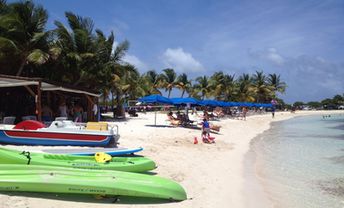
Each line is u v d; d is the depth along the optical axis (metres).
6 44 23.70
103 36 31.84
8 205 6.21
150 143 15.35
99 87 31.81
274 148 19.67
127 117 36.53
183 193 7.73
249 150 18.05
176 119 25.89
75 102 27.95
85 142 12.74
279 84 92.88
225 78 76.25
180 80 71.25
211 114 38.84
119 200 7.14
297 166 13.66
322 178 11.52
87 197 7.11
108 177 7.45
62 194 7.10
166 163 11.54
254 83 86.00
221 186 9.49
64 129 12.72
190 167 11.48
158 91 69.19
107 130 13.49
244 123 40.03
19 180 6.86
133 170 9.23
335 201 8.92
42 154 9.18
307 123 51.12
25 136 12.52
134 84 44.88
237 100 79.69
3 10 26.16
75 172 7.58
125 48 32.25
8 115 23.25
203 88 73.44
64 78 29.72
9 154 8.45
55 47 26.92
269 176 11.57
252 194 9.02
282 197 9.08
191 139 19.00
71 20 30.19
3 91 23.31
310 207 8.38
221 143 19.52
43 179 6.97
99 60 30.42
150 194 7.27
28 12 25.83
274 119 60.94
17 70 26.77
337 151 18.45
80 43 28.94
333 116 80.50
